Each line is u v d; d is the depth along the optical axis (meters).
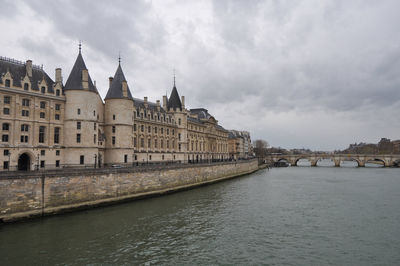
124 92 61.72
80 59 54.84
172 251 26.48
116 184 46.50
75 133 51.06
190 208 44.16
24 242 27.77
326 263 24.28
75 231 31.39
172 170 60.78
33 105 47.41
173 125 87.75
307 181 84.12
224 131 139.50
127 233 31.19
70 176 39.59
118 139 60.53
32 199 35.50
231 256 25.56
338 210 43.91
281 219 38.41
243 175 105.06
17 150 44.91
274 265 23.80
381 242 29.53
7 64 47.69
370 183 78.56
